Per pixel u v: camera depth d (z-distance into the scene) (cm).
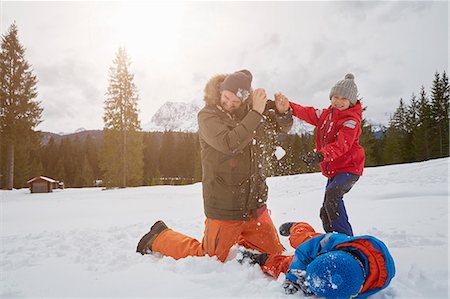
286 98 348
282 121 345
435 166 1245
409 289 219
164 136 7606
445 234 372
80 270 286
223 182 292
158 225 334
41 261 324
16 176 4212
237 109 318
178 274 260
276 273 250
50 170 6619
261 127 315
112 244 399
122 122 2897
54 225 644
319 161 322
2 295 228
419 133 4241
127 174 2941
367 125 3694
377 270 203
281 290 220
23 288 243
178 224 557
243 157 297
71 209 1031
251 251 283
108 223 633
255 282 233
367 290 206
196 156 5756
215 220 293
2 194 2119
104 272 276
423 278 232
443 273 246
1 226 663
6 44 2605
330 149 325
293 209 700
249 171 298
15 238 463
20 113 2602
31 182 2242
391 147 4281
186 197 1331
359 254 206
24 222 728
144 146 3066
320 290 198
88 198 1564
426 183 951
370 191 894
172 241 314
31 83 2647
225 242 289
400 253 304
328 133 357
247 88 304
